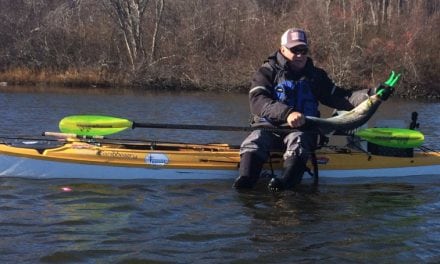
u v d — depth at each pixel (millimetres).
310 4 30547
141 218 4922
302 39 5902
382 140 6480
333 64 27375
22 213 4945
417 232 4711
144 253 4105
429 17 30406
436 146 9984
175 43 30688
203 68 28016
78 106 17062
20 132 10461
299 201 5566
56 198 5430
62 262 3914
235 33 30688
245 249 4234
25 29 30969
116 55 30719
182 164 6262
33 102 17594
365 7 31172
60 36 30562
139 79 27609
